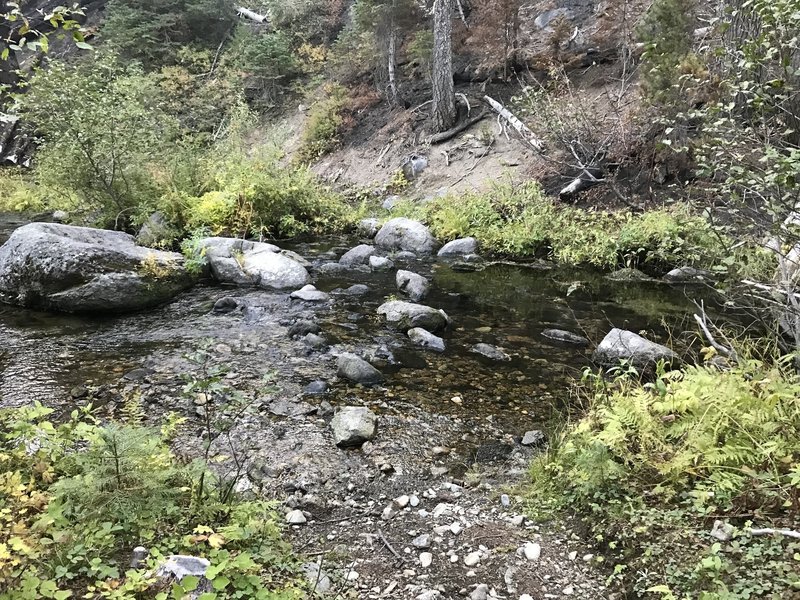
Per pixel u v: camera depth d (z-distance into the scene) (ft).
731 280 12.23
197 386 11.07
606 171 32.65
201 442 13.47
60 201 46.14
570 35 50.83
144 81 47.70
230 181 40.42
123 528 8.46
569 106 37.99
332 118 60.08
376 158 54.19
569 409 15.12
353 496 11.78
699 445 9.82
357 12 56.85
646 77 31.65
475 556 9.57
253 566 7.68
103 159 34.86
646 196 34.63
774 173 9.62
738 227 11.57
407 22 56.85
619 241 31.76
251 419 14.83
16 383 16.87
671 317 23.85
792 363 12.79
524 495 11.48
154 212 36.50
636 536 9.18
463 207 39.99
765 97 10.23
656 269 30.76
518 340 21.59
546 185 40.22
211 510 9.43
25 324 22.21
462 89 54.03
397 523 10.74
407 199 46.03
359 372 17.51
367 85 63.36
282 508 11.17
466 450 13.78
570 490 11.15
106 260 24.49
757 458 9.47
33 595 6.48
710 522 9.02
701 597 7.25
